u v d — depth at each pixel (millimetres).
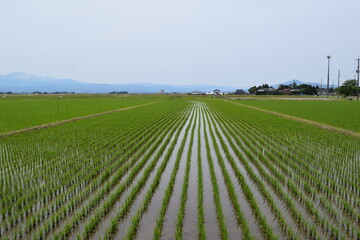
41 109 39875
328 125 22594
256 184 9258
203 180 9703
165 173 10461
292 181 9445
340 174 10219
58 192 8344
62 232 6027
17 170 10445
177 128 22297
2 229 6164
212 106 55125
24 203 7586
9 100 68125
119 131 19828
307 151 13625
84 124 23719
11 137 17031
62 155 12688
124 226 6543
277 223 6691
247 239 5953
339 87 100938
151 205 7680
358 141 16188
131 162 11727
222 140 16672
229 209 7414
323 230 6332
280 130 20469
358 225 6465
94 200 7590
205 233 6254
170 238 6074
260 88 175250
